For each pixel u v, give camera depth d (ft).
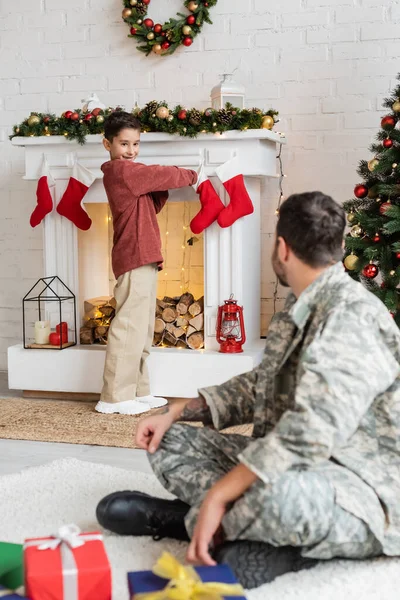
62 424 10.88
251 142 11.78
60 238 12.73
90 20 14.01
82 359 12.29
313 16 12.97
